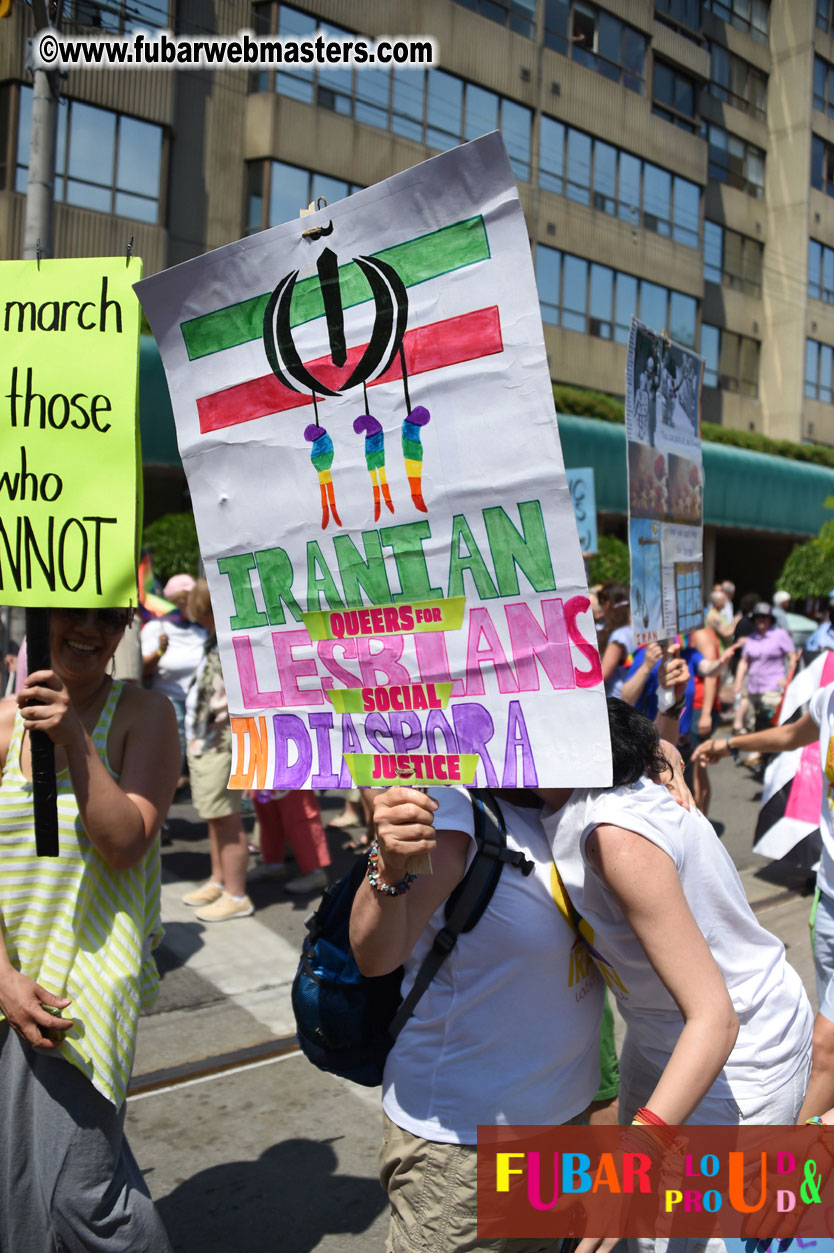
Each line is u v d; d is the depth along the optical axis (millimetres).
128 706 2088
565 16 20562
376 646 1701
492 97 19328
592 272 21688
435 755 1656
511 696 1582
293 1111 3459
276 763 1821
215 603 1874
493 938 1745
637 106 22266
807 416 27641
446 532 1596
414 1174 1788
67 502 1886
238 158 16234
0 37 13727
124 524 1869
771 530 24375
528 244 1461
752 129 26469
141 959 2074
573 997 1817
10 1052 1939
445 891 1727
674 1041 1832
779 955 1938
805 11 26297
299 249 1665
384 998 1901
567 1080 1813
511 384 1500
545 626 1540
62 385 1888
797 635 14586
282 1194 2984
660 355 3936
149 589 7660
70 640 1961
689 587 4336
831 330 28391
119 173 14969
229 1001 4312
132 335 1864
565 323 21219
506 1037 1761
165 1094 3553
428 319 1561
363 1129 3355
